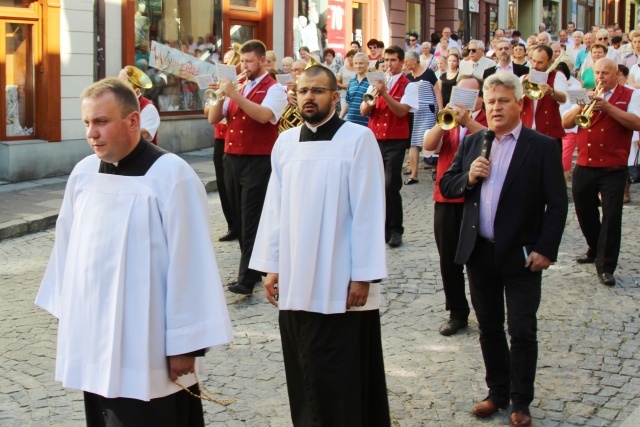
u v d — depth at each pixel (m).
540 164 4.57
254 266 4.22
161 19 14.41
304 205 4.03
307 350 4.07
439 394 5.16
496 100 4.55
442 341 6.08
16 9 12.08
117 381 3.19
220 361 5.67
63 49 12.60
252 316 6.64
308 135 4.12
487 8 29.05
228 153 7.23
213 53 15.60
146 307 3.19
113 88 3.21
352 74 14.47
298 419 4.20
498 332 4.84
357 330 4.04
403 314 6.70
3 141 12.16
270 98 7.08
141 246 3.20
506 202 4.59
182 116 14.95
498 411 4.88
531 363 4.59
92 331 3.24
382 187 4.05
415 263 8.20
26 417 4.85
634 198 11.26
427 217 10.34
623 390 5.19
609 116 7.33
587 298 7.04
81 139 12.99
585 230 7.88
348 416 4.03
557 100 9.37
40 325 6.43
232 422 4.77
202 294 3.25
